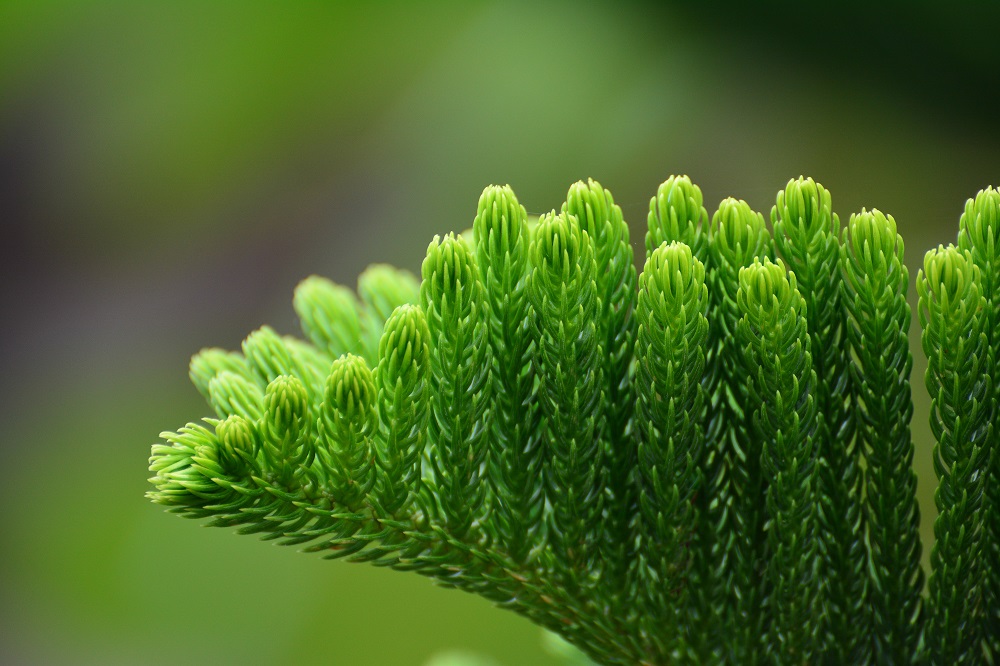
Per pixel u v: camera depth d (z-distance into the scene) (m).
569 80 1.56
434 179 1.75
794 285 0.52
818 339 0.53
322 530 0.53
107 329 1.96
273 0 1.85
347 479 0.53
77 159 1.97
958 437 0.53
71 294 2.00
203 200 1.96
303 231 1.89
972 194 1.18
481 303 0.53
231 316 1.90
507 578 0.54
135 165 1.97
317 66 1.85
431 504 0.54
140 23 1.87
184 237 1.99
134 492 1.83
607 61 1.51
